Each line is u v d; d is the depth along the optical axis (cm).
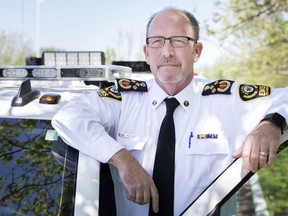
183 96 183
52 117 180
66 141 169
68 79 229
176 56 180
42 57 301
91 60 299
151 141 181
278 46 922
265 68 957
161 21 182
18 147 172
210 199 151
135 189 162
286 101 166
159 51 181
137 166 165
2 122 178
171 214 173
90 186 160
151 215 171
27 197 162
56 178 164
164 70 180
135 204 174
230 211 196
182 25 181
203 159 176
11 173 167
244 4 875
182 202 174
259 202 237
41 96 193
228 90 184
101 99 186
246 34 906
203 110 184
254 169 152
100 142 166
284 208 500
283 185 535
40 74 232
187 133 180
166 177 175
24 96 187
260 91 181
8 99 193
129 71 266
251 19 884
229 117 180
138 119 185
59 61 300
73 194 160
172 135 179
